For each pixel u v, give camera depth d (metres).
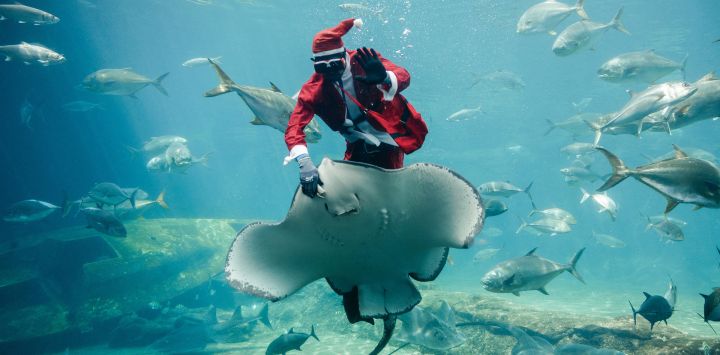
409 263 2.18
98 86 11.93
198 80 48.19
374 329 9.91
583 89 31.89
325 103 2.02
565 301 15.99
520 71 29.31
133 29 31.78
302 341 6.89
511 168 36.25
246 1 25.48
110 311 11.73
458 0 20.14
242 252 2.01
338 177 1.85
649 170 3.73
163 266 13.28
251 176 36.56
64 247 13.34
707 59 28.25
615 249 27.00
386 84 1.94
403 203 1.92
